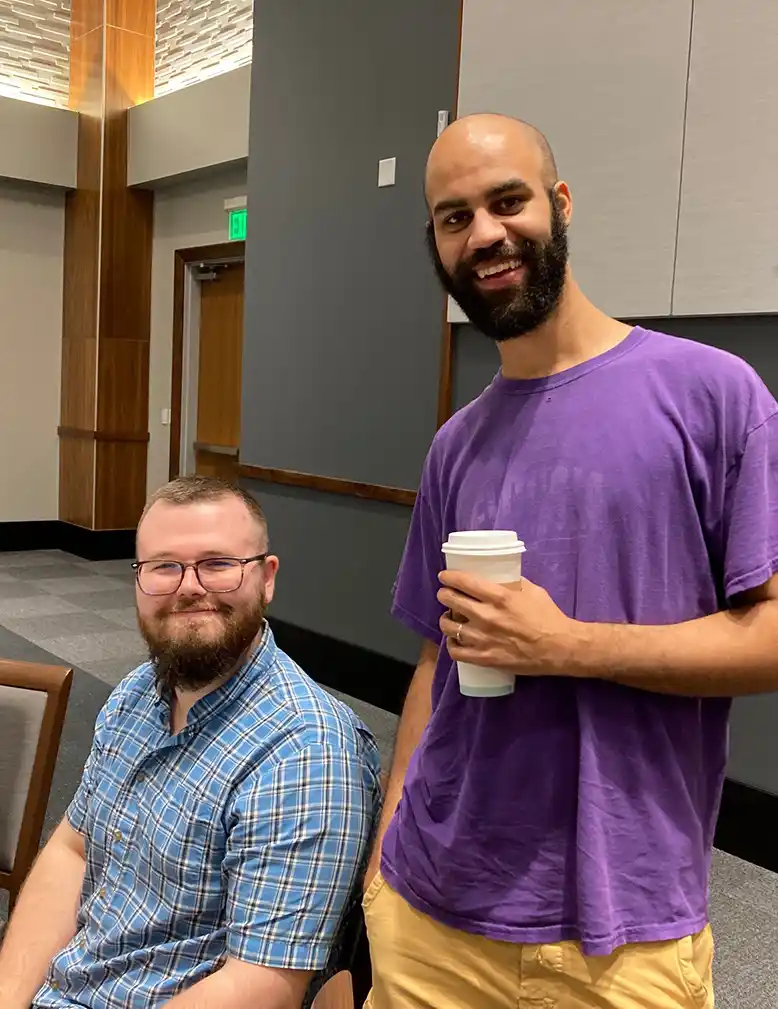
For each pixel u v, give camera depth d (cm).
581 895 98
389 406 370
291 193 412
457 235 106
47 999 122
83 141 682
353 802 114
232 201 604
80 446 706
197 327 689
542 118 293
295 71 405
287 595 424
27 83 680
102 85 658
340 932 118
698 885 103
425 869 112
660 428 100
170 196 676
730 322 259
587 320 109
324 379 400
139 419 702
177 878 115
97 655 447
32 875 136
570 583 102
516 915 104
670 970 99
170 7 658
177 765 119
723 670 94
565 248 106
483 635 98
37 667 160
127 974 117
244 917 109
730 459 98
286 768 113
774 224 239
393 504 371
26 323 709
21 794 156
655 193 265
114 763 127
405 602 130
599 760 99
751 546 95
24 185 693
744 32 241
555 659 95
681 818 101
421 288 352
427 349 352
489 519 109
